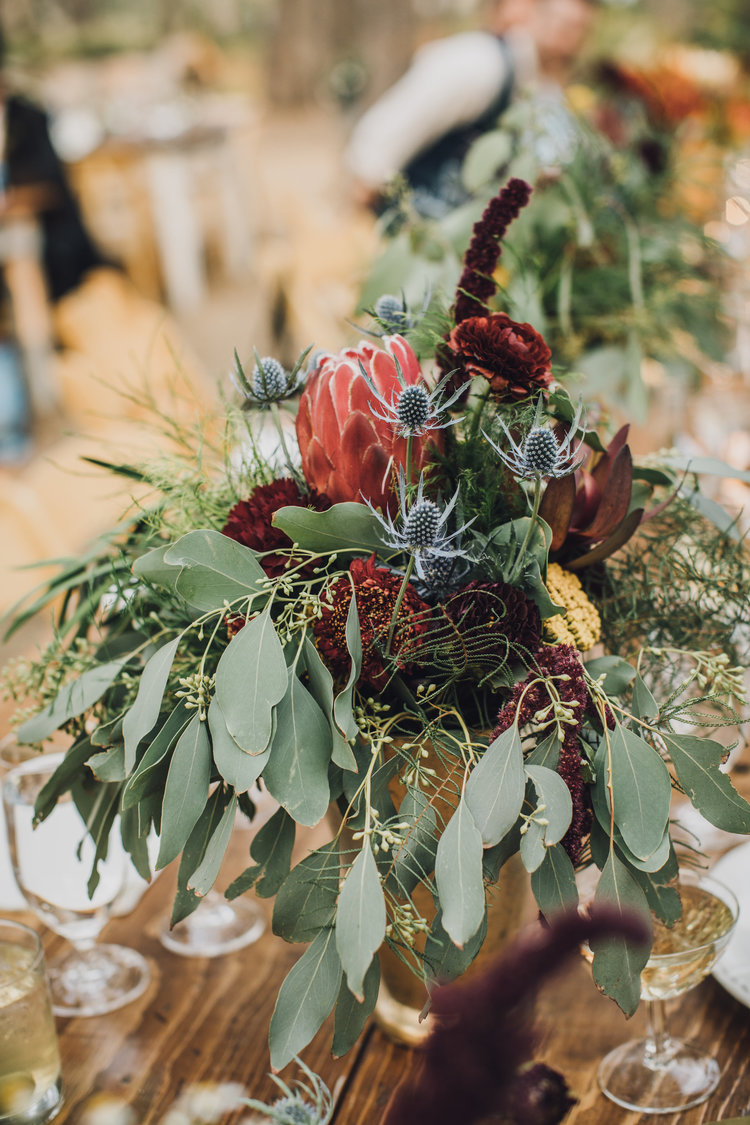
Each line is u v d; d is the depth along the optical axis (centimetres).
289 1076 68
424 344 69
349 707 53
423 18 1004
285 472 69
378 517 53
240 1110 65
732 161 155
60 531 138
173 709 60
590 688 56
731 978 69
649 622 69
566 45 212
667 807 53
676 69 196
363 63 938
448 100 203
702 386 146
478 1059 31
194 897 58
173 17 1529
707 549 71
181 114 634
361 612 55
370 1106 65
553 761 54
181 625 66
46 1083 65
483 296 65
